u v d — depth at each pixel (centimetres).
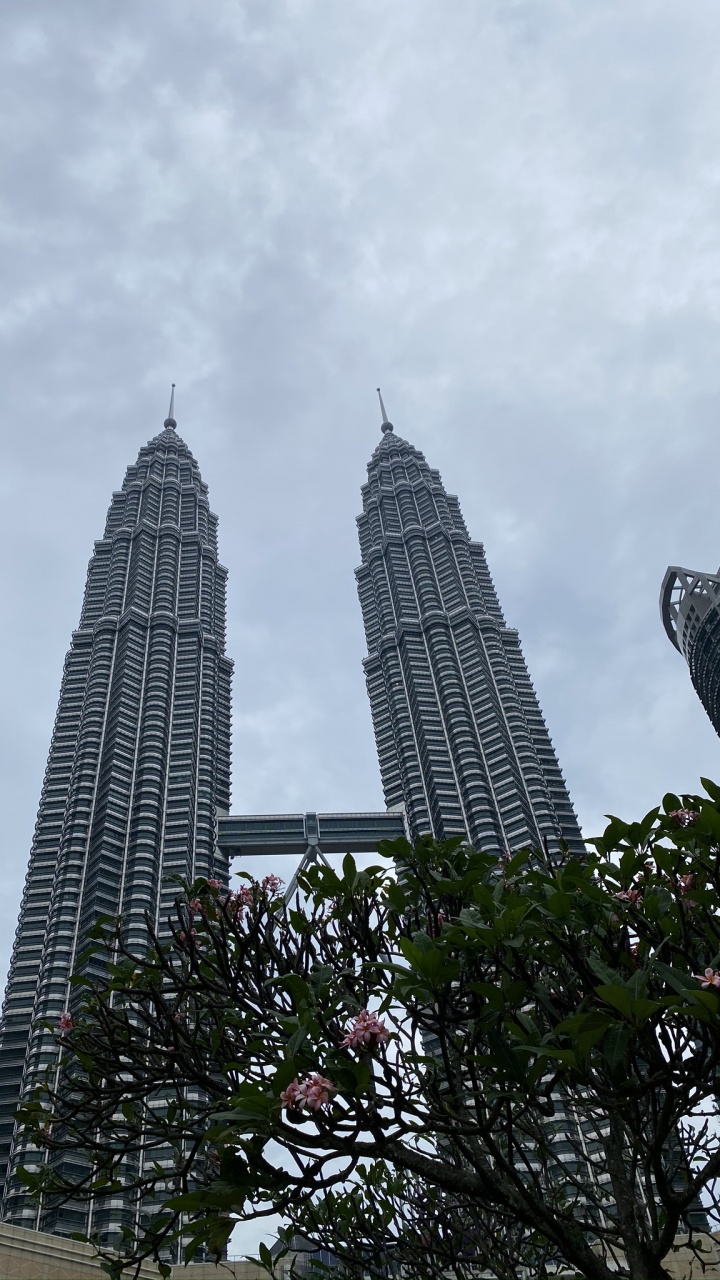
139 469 19738
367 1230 771
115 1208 7088
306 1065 459
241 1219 430
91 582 16800
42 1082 654
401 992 520
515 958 523
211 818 12962
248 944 671
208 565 17712
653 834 639
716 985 445
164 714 13850
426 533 18438
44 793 12925
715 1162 540
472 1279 794
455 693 14425
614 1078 477
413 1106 525
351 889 689
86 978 656
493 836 12031
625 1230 582
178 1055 622
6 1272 2195
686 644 17975
